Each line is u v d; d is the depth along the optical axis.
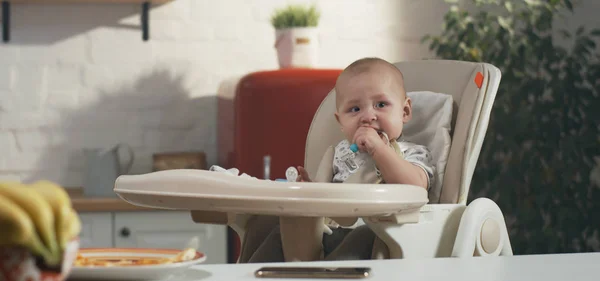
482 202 1.43
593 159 3.01
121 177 1.24
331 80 2.49
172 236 2.56
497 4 3.02
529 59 2.99
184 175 1.14
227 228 2.66
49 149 2.88
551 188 2.96
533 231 2.95
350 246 1.39
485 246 1.42
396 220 1.15
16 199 0.40
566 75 2.96
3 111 2.85
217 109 2.94
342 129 1.65
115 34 2.91
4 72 2.85
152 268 0.58
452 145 1.57
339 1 3.05
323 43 3.04
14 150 2.87
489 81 1.57
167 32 2.94
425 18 3.11
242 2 2.98
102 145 2.91
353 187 1.04
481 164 2.99
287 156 2.48
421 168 1.53
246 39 2.98
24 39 2.86
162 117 2.94
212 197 1.10
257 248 1.48
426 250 1.38
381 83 1.60
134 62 2.92
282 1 3.00
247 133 2.49
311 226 1.30
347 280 0.57
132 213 2.53
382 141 1.51
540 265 0.63
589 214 2.99
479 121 1.56
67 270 0.42
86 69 2.90
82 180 2.90
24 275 0.40
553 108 2.95
